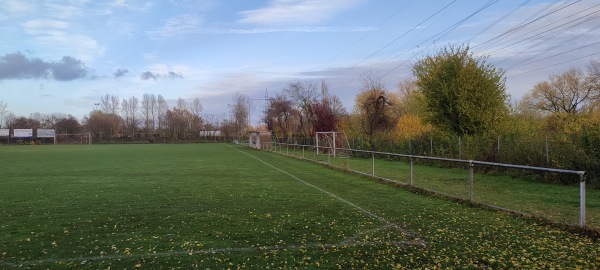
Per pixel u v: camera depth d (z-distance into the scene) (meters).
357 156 31.80
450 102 22.61
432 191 11.72
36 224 8.05
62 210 9.66
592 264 5.09
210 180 16.50
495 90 22.12
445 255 5.64
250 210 9.43
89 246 6.36
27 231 7.44
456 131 22.97
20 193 12.82
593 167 12.65
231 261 5.53
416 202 10.40
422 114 24.95
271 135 55.72
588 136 13.17
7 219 8.59
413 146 26.02
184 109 106.75
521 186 13.27
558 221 7.46
